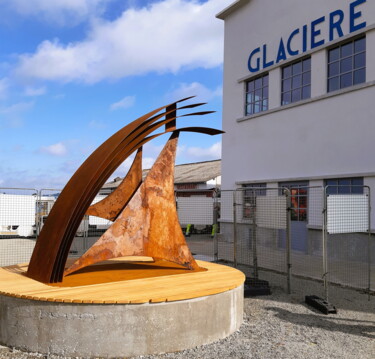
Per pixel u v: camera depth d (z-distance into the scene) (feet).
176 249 20.53
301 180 44.11
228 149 54.60
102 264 22.29
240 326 18.20
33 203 39.65
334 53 41.63
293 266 34.42
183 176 96.68
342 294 24.90
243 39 53.01
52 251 17.57
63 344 14.47
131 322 14.52
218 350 15.24
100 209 22.27
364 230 24.23
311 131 43.11
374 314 20.58
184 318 15.26
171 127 21.81
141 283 17.33
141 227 19.80
